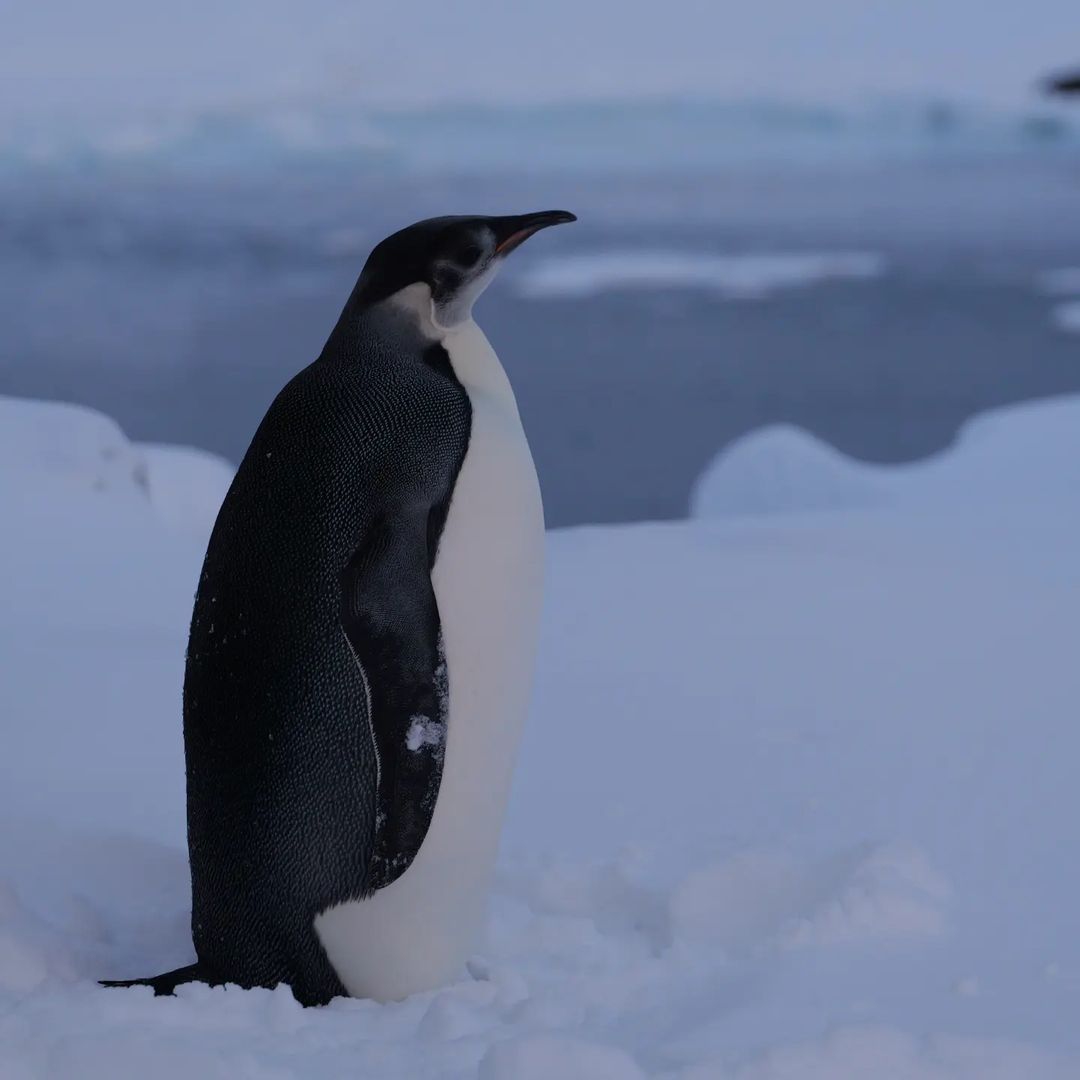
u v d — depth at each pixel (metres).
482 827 4.85
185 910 5.66
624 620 10.79
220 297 64.94
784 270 74.38
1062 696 8.59
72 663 9.06
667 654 9.75
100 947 5.27
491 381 4.95
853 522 15.10
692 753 7.53
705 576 12.37
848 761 7.33
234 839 4.72
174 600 10.89
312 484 4.66
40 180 132.88
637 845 6.17
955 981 4.70
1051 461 18.64
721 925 5.41
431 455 4.61
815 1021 4.39
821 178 129.12
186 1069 3.93
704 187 122.38
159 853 6.10
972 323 58.03
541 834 6.41
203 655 4.81
